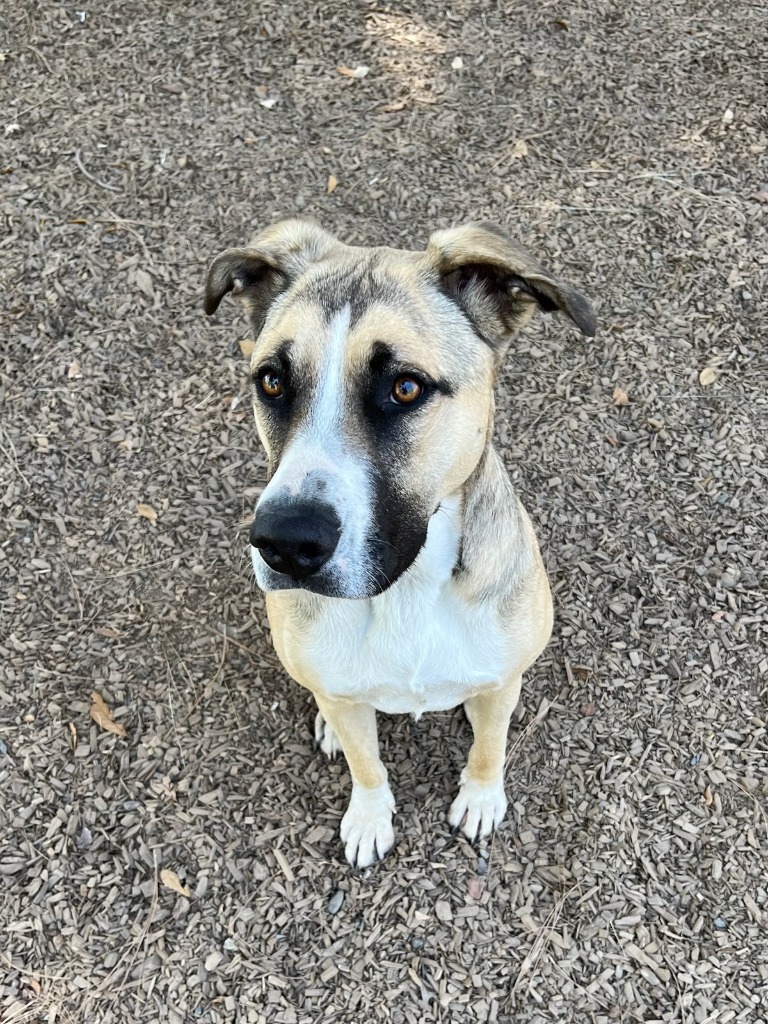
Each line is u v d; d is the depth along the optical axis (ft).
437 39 4.51
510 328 1.81
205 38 4.52
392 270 1.70
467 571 1.85
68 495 3.01
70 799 2.42
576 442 3.08
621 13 4.63
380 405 1.60
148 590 2.81
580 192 3.82
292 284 1.83
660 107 4.18
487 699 2.11
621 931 2.19
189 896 2.27
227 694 2.61
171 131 4.09
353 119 4.15
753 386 3.20
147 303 3.46
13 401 3.22
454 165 3.94
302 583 1.54
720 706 2.54
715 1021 2.07
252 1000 2.12
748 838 2.31
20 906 2.25
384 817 2.32
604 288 3.47
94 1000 2.12
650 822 2.35
